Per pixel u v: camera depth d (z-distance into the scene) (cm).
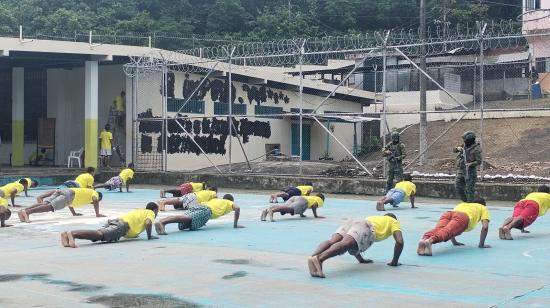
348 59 3297
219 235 1047
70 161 2480
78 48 2247
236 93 2772
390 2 4606
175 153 2512
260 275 715
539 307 563
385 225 757
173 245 941
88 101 2348
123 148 2483
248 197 1805
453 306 570
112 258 830
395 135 1588
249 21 4653
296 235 1042
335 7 4612
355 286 656
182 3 4750
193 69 2525
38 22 4016
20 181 1562
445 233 850
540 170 2059
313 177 1948
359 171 2136
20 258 833
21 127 2575
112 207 1511
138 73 2378
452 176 1848
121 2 4703
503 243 952
